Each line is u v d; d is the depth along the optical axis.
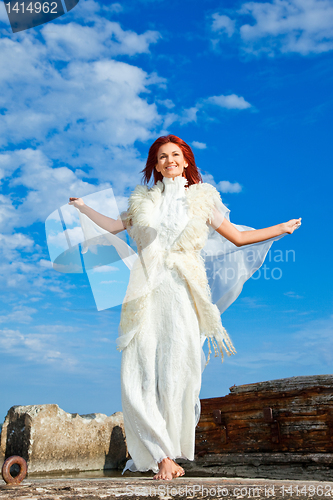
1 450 6.12
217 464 4.87
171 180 3.31
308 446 4.15
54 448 5.96
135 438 2.68
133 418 2.63
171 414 2.70
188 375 2.79
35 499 1.70
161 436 2.54
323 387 4.16
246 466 4.55
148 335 2.81
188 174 3.56
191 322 2.85
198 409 2.95
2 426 6.30
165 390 2.71
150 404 2.67
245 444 4.68
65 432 6.14
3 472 2.10
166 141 3.39
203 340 3.11
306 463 4.11
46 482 2.23
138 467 2.62
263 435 4.54
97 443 6.49
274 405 4.48
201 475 4.87
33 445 5.75
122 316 2.89
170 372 2.73
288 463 4.21
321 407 4.14
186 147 3.45
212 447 5.02
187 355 2.80
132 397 2.66
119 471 6.17
